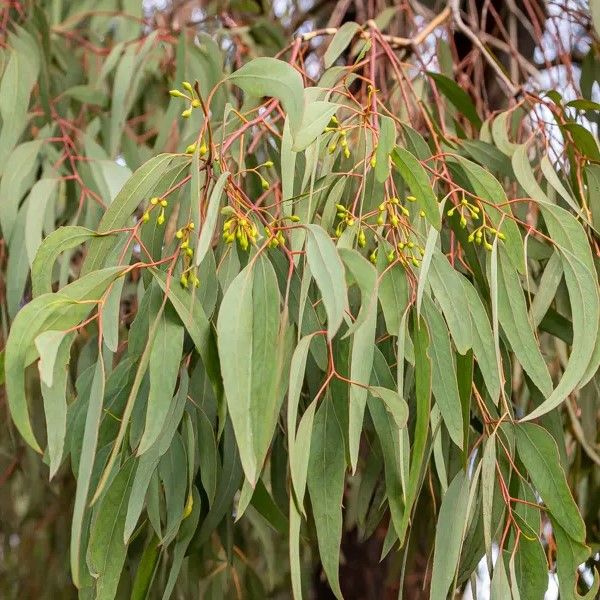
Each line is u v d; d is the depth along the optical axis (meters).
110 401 1.10
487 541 1.08
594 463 1.78
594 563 1.67
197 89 0.98
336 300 0.86
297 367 0.94
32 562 2.35
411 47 1.57
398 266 1.06
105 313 0.97
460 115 1.82
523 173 1.26
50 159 1.76
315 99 1.10
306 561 2.14
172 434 1.08
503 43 2.13
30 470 2.14
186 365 1.11
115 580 1.08
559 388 1.08
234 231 0.98
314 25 2.56
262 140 1.62
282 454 1.44
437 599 1.08
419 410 1.00
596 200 1.36
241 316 0.92
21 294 1.54
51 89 2.00
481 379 1.23
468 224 1.25
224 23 2.34
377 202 1.21
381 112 1.27
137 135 2.18
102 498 1.08
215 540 1.97
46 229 1.65
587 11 2.11
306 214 1.07
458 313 1.07
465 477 1.12
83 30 2.21
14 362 0.92
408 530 1.19
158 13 2.42
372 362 1.01
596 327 1.10
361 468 1.99
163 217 1.07
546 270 1.27
